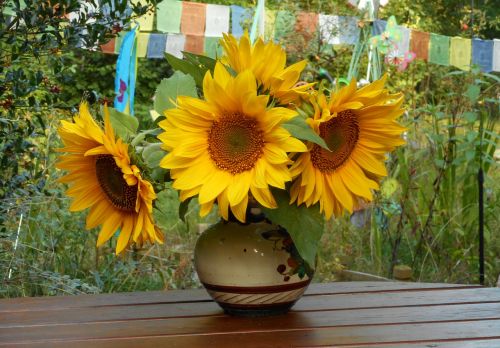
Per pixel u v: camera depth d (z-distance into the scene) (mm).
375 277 3289
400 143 1713
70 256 3158
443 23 9062
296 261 1757
